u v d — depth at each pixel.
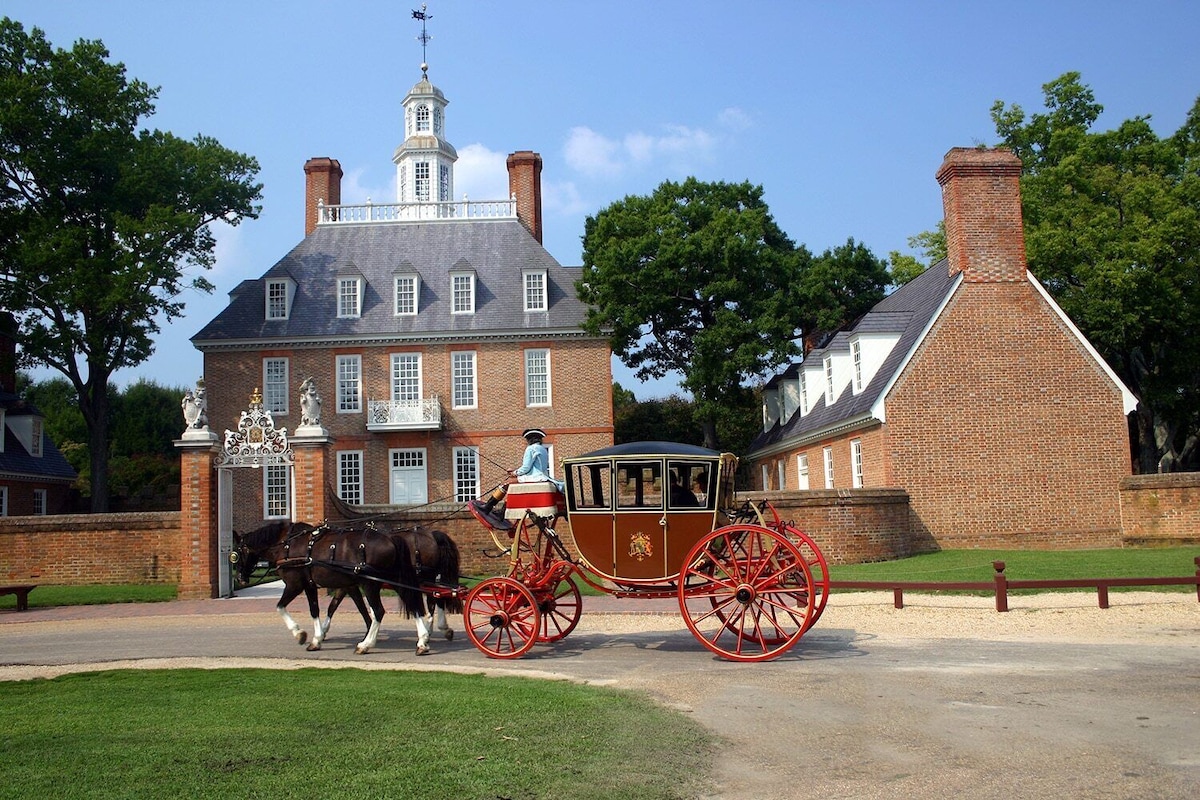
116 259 38.03
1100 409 28.06
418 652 13.30
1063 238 34.03
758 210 44.66
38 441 45.78
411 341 42.22
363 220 46.50
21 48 38.81
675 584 12.59
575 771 7.14
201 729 8.36
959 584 16.50
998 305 28.33
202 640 15.40
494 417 41.97
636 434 52.44
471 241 45.59
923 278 33.75
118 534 26.03
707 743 8.05
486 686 10.39
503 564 24.81
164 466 54.31
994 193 28.86
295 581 14.20
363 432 41.81
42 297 38.50
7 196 39.12
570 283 44.03
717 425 43.44
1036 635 13.87
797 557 12.05
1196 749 7.65
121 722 8.70
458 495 41.69
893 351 29.86
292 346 42.25
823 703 9.53
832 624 15.47
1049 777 7.05
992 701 9.46
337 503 23.27
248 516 39.88
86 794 6.53
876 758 7.62
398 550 13.49
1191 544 26.31
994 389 27.97
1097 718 8.70
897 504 26.27
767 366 40.62
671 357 44.09
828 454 33.88
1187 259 34.28
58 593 23.62
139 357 42.19
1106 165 37.66
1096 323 33.81
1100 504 27.75
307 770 7.07
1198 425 40.16
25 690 10.72
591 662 12.34
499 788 6.71
